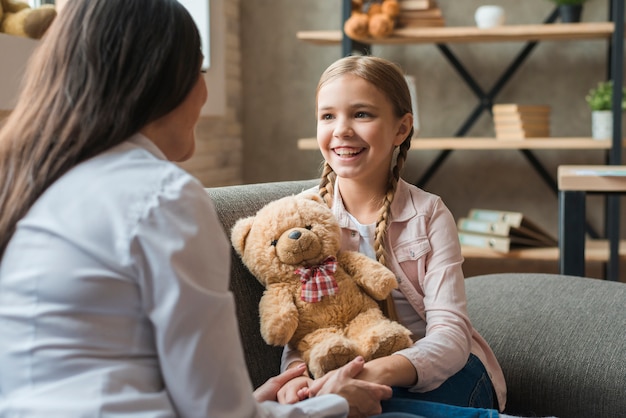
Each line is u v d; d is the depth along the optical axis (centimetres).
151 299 75
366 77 126
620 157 276
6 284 78
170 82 83
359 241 130
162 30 83
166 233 75
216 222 81
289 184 152
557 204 326
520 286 161
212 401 75
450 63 327
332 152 129
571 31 277
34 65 85
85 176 80
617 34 272
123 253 75
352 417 101
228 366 77
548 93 321
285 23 341
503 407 133
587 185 188
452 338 118
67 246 77
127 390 74
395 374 109
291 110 345
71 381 73
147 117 83
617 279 262
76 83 81
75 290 75
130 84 81
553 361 139
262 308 117
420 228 129
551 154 324
